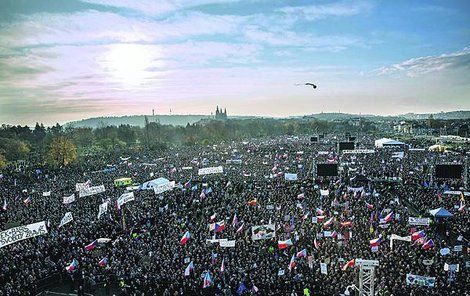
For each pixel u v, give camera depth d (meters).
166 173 86.69
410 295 27.38
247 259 34.41
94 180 80.62
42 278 33.47
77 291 32.47
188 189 62.91
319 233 40.59
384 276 30.17
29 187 77.19
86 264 34.88
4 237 31.92
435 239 39.09
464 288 28.78
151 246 38.22
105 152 169.00
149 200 56.78
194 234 41.16
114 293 32.28
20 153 147.88
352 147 86.69
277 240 39.00
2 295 29.67
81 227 43.81
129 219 48.06
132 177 82.62
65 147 119.56
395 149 129.62
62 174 96.44
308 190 61.03
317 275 31.12
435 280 29.09
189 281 31.00
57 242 39.09
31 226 33.91
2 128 194.00
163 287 30.95
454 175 54.78
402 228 41.75
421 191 59.56
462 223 44.06
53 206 54.44
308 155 113.94
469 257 36.59
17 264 34.12
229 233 41.25
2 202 59.38
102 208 45.28
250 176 77.38
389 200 53.09
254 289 28.86
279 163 97.50
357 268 30.88
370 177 72.00
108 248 38.56
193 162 103.50
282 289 29.86
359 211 48.00
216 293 30.09
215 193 60.12
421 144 155.00
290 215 46.88
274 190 60.62
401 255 34.22
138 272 33.06
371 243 34.94
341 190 60.72
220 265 33.25
